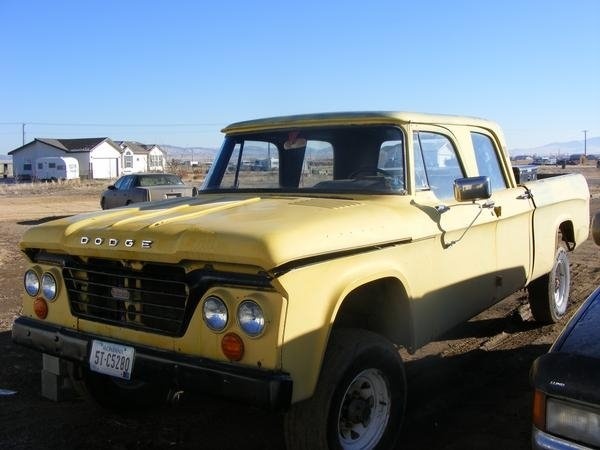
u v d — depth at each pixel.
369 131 4.50
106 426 4.35
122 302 3.60
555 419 2.46
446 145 4.85
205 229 3.28
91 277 3.74
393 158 4.38
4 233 16.66
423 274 4.14
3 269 10.48
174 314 3.38
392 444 3.77
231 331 3.13
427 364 5.56
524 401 4.75
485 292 4.99
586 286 8.48
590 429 2.37
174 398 3.53
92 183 59.31
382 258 3.73
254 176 4.93
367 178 4.40
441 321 4.38
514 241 5.46
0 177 85.88
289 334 3.07
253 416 4.54
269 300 3.06
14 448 3.98
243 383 3.03
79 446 4.04
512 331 6.51
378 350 3.59
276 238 3.07
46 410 4.59
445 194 4.66
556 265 6.53
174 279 3.33
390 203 4.14
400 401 3.81
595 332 2.64
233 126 5.16
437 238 4.29
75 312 3.82
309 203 4.00
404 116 4.44
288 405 3.03
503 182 5.63
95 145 79.31
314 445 3.29
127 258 3.43
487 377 5.24
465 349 5.95
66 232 3.80
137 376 3.40
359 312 4.12
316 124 4.69
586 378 2.40
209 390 3.13
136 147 89.31
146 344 3.45
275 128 4.89
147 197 18.83
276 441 4.13
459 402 4.73
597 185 34.34
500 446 4.03
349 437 3.55
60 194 39.84
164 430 4.30
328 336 3.30
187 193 19.95
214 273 3.21
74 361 3.77
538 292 6.46
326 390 3.29
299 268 3.12
